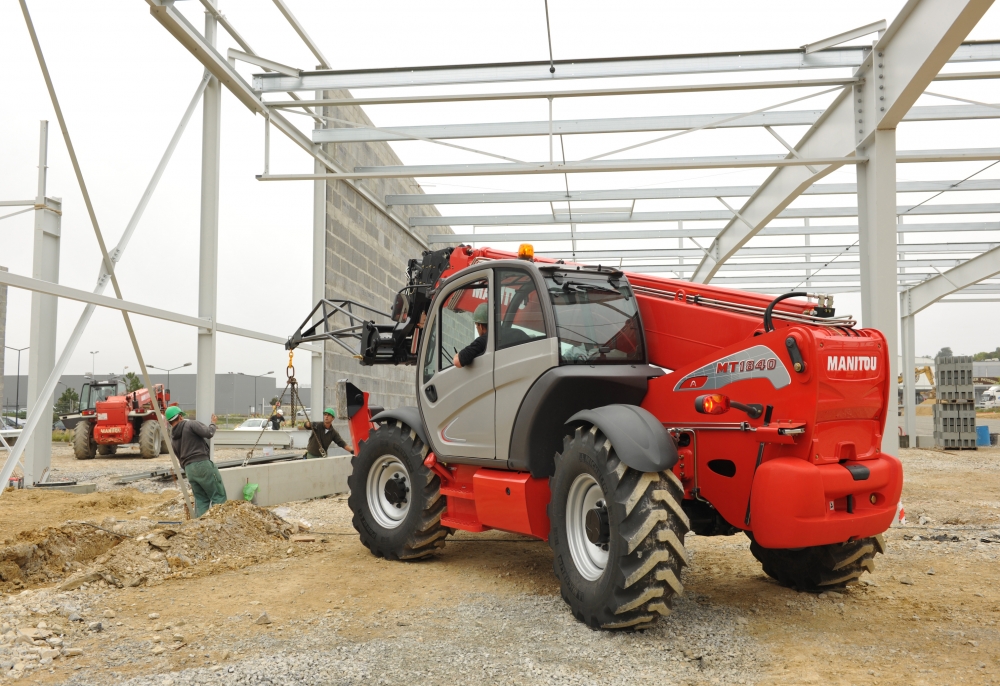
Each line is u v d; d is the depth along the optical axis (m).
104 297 7.39
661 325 5.07
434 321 6.12
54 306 10.28
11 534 7.31
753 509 4.05
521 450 4.98
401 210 17.95
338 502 9.55
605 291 5.10
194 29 8.41
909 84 7.30
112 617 4.47
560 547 4.55
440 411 5.82
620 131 10.54
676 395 4.66
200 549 6.02
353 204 14.75
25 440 6.82
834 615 4.49
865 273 8.48
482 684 3.39
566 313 4.91
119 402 17.55
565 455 4.55
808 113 10.14
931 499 9.52
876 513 4.07
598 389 4.77
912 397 22.31
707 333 4.78
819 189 13.27
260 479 9.00
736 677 3.48
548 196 14.12
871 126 8.21
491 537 7.10
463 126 10.89
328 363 13.68
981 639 4.04
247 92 9.72
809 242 18.22
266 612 4.57
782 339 4.00
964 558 6.04
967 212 14.48
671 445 4.12
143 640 4.02
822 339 3.88
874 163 8.23
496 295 5.38
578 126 10.60
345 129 11.55
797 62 8.45
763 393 4.11
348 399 7.59
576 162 10.07
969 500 9.41
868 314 8.42
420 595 4.99
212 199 9.59
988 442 22.02
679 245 17.91
